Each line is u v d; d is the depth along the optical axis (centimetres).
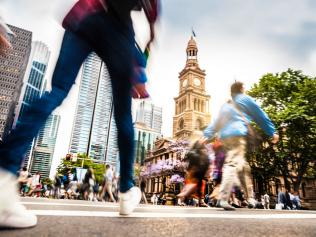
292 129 2273
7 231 102
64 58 138
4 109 9769
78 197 1819
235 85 455
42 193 2469
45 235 99
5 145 108
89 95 12644
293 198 1811
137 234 113
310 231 149
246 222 178
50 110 124
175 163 4294
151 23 181
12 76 10262
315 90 2209
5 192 104
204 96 8212
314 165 2467
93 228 121
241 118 434
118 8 154
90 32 147
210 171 643
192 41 9462
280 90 2453
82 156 6425
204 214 250
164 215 209
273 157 2444
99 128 12300
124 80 170
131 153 185
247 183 461
